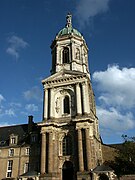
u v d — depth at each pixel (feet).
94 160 157.69
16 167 191.31
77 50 215.31
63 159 164.96
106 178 152.87
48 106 187.11
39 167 169.78
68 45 215.72
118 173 164.76
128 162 164.96
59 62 208.95
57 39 221.66
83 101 177.88
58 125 176.35
